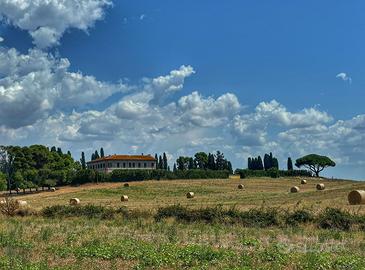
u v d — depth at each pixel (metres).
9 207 49.56
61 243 25.77
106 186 116.00
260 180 126.44
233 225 36.12
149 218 42.03
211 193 89.62
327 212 35.25
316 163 174.00
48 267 18.86
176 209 41.31
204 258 20.27
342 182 112.25
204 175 140.25
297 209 40.22
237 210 39.25
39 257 21.41
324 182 115.44
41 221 41.19
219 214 38.50
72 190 110.56
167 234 29.97
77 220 41.88
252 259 20.17
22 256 21.28
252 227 35.16
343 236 29.27
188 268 18.88
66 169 148.88
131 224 36.84
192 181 122.31
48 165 147.00
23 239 27.48
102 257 20.89
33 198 91.56
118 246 23.09
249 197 71.19
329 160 174.88
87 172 135.12
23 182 132.12
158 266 19.06
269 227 35.22
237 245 24.97
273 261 19.72
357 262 19.28
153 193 92.38
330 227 33.69
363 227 32.97
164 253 20.97
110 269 18.62
